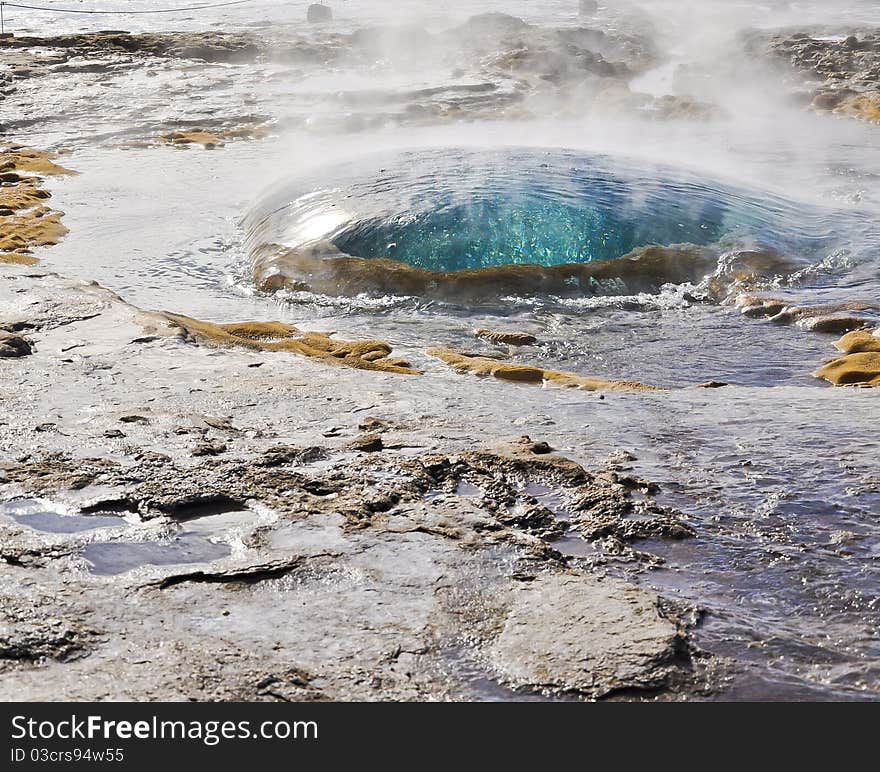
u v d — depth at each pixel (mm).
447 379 5188
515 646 2682
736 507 3574
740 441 4191
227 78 21453
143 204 10758
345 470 3732
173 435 4051
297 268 8234
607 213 8656
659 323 7535
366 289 7973
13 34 27484
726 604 2963
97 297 6168
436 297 7898
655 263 8281
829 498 3637
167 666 2549
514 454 3895
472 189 8930
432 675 2566
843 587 3055
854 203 10992
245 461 3777
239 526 3283
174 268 8656
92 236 9523
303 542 3188
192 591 2893
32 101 18500
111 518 3324
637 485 3715
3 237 9258
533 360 6754
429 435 4168
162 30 30438
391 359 6254
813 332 7309
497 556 3141
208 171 12578
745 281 8102
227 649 2629
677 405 4742
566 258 8445
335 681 2529
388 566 3061
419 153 10180
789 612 2926
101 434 4031
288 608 2824
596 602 2885
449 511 3445
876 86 20672
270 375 4941
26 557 3049
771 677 2611
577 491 3646
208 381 4801
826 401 4832
